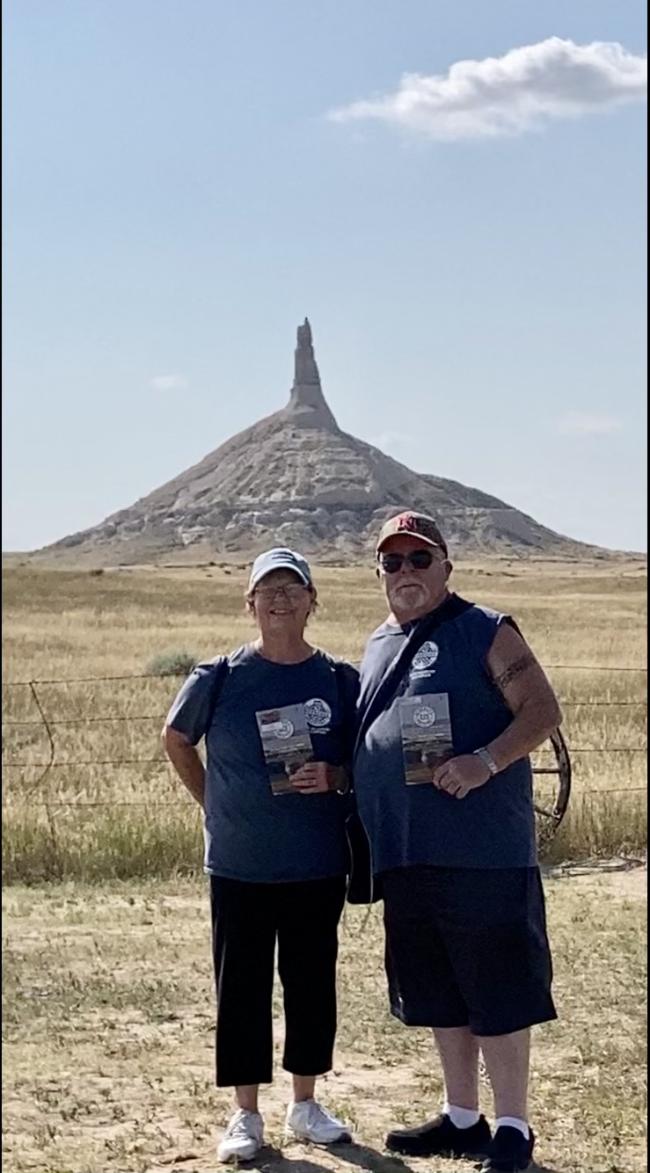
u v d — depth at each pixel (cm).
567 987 820
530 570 14038
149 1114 634
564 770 845
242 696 593
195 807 1245
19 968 867
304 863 590
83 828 1184
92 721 2083
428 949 578
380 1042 736
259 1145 584
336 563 16162
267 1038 590
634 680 2817
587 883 1109
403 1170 567
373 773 572
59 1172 566
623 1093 652
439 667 565
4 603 6900
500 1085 566
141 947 917
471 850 560
